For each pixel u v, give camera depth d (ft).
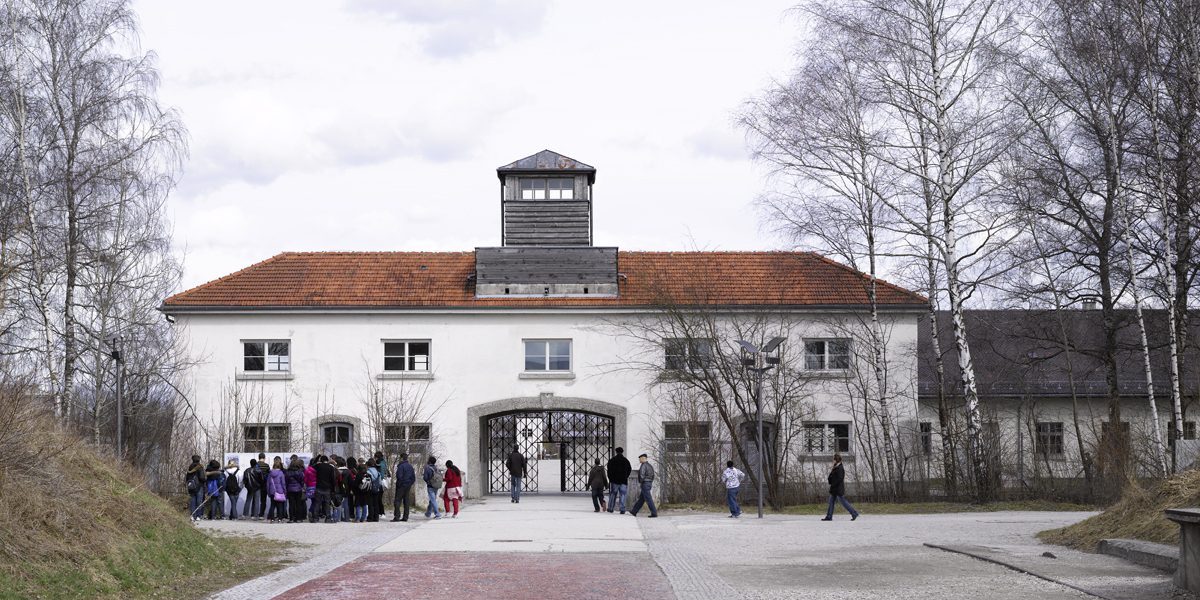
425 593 46.52
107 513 50.90
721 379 117.50
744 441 117.19
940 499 109.50
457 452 121.29
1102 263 112.68
